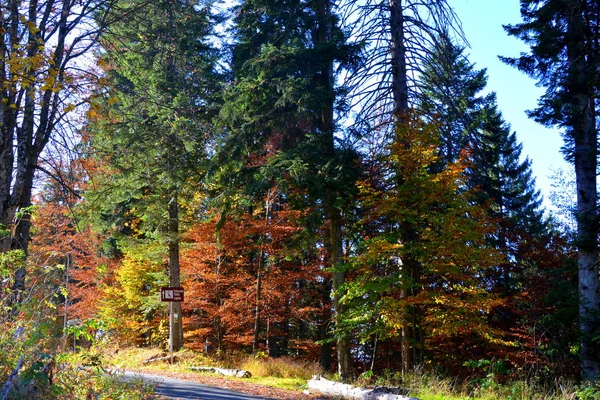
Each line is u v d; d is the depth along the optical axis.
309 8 21.08
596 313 15.38
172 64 18.09
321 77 20.31
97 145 17.28
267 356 21.80
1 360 6.81
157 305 25.33
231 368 19.53
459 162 16.47
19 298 8.40
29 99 11.22
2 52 9.75
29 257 9.02
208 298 24.33
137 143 18.44
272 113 19.42
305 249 19.97
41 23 10.75
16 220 10.89
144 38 15.23
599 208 15.71
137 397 9.14
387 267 17.83
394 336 18.33
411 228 16.69
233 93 19.44
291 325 26.34
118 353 23.45
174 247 23.88
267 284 22.50
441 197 16.25
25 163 11.07
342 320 18.16
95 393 8.29
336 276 19.12
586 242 15.75
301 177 17.11
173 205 23.64
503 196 31.36
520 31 16.78
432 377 14.76
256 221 21.48
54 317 7.94
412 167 16.58
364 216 18.12
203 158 21.30
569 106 15.58
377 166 18.48
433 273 17.33
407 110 18.09
